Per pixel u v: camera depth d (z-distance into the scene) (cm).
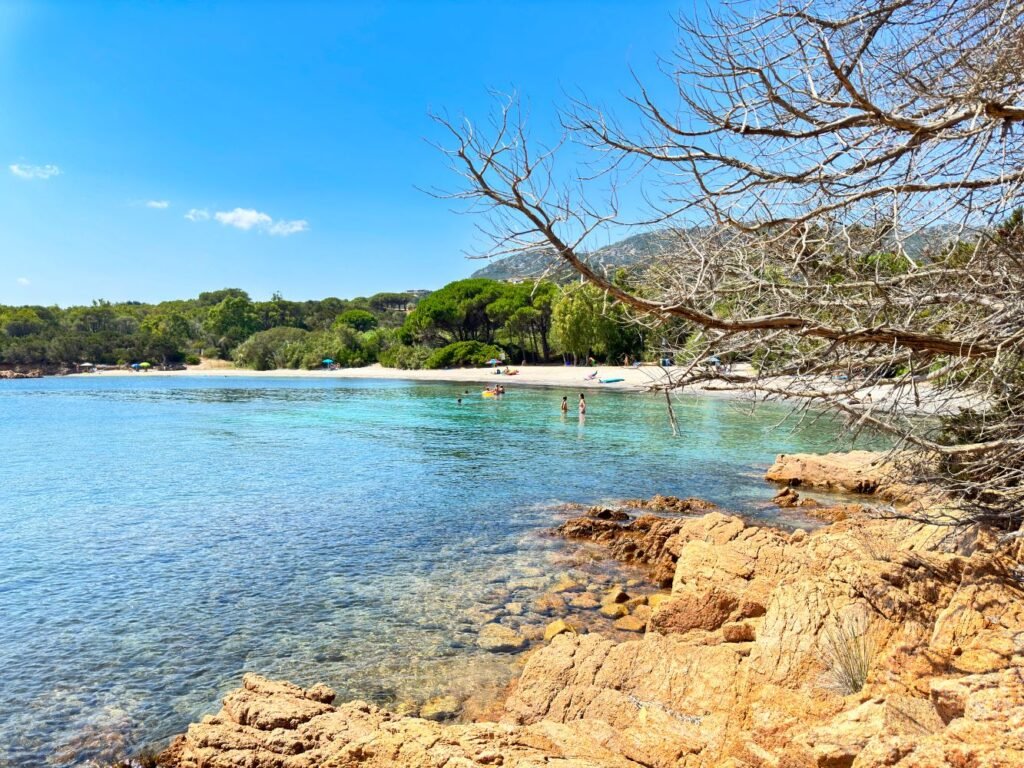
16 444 3200
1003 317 482
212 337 14275
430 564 1340
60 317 13812
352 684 845
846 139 492
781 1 491
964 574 612
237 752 585
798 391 541
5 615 1085
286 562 1359
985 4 414
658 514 1745
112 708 801
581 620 1038
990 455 614
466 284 10050
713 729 568
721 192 504
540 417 4294
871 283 493
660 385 548
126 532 1595
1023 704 381
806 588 684
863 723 471
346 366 11475
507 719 700
